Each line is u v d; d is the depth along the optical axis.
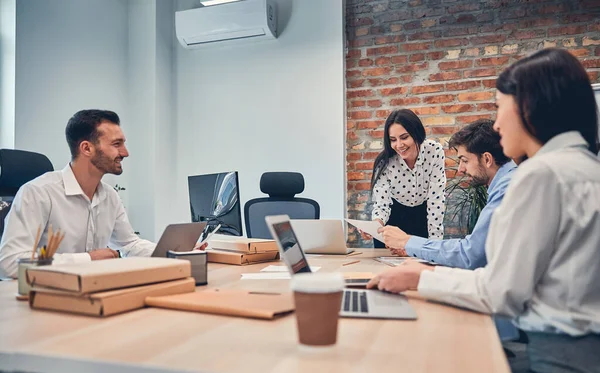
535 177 0.95
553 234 0.94
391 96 4.01
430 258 1.75
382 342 0.80
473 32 3.85
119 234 2.32
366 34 4.09
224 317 0.96
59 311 1.01
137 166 4.27
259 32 4.07
